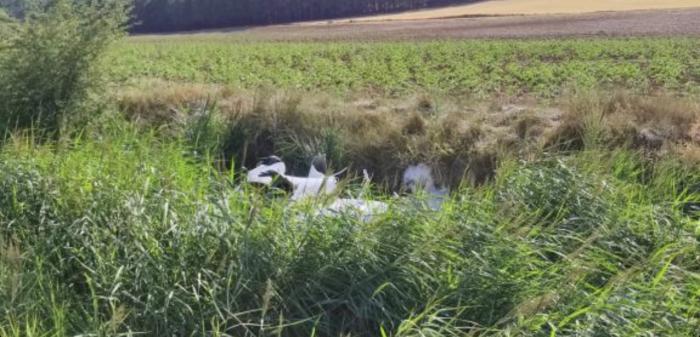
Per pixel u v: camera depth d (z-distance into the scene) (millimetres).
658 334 4316
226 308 4301
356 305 4559
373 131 9188
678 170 7516
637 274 4777
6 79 8961
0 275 4457
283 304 4492
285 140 9531
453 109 9734
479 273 4656
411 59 22797
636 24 39719
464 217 5352
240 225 5039
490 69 19797
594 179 6348
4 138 7613
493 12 62031
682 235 5703
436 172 8609
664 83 15836
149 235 4906
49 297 4500
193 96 10812
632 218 5910
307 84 16203
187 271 4660
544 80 16141
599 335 4164
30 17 9273
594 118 8430
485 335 4281
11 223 5242
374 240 4906
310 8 73938
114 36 9609
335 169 9023
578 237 5441
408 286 4645
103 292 4551
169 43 40844
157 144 8188
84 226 5039
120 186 5613
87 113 9242
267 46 32781
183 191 5676
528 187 6281
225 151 9594
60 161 6266
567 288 4516
